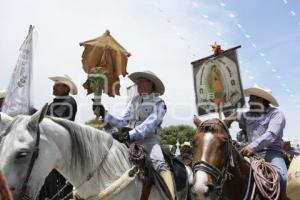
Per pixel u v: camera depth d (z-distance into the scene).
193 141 5.10
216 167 4.80
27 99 6.45
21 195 4.25
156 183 5.28
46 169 4.51
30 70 6.55
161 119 5.61
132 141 5.39
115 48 6.22
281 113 5.98
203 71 6.59
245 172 5.51
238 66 6.12
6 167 4.18
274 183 5.48
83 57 6.23
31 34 6.67
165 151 5.71
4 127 4.68
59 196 6.33
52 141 4.62
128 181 4.88
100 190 4.82
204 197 4.54
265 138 5.71
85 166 4.79
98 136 4.98
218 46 6.41
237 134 6.86
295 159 4.95
